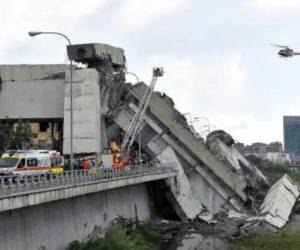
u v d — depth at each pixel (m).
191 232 80.88
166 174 89.25
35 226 43.03
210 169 101.56
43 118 111.56
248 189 118.81
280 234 75.06
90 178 55.78
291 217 102.69
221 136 138.75
